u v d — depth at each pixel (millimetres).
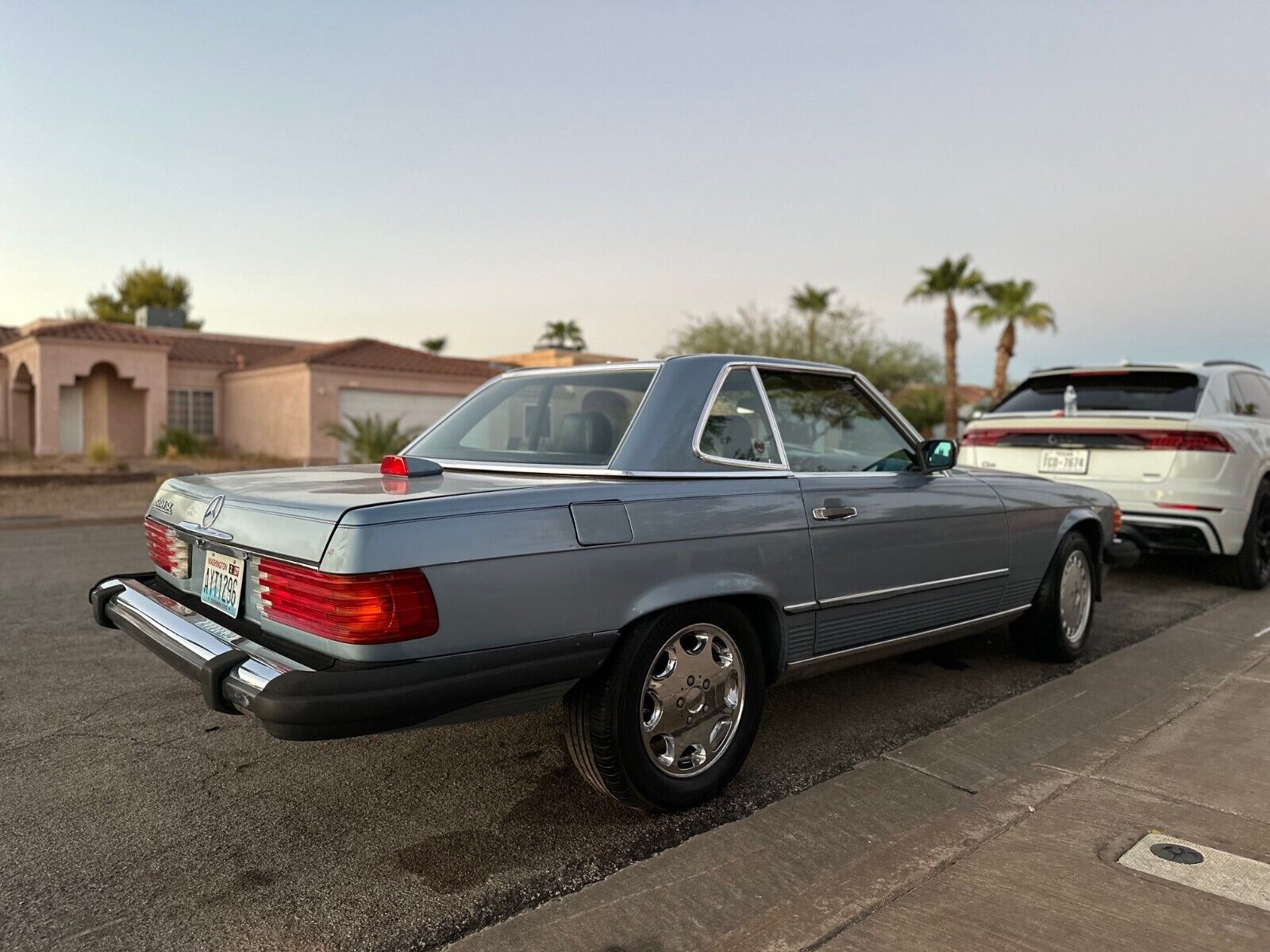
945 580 3916
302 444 23344
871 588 3553
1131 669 4602
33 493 15023
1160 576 7375
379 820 3006
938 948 2152
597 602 2686
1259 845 2625
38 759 3512
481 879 2623
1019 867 2520
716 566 2988
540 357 31547
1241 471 6281
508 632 2520
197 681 2574
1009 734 3666
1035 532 4465
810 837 2803
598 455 3121
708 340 30250
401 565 2359
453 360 27734
